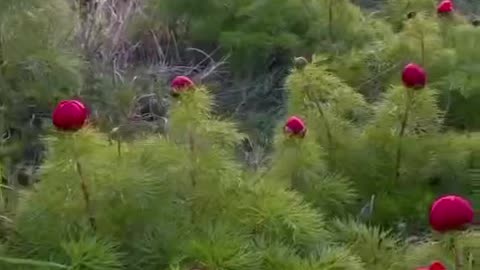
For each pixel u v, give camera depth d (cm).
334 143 156
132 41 224
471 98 181
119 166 125
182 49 227
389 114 154
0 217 127
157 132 183
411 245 138
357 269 124
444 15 205
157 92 201
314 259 123
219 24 220
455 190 156
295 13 216
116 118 192
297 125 145
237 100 209
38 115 183
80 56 198
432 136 158
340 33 214
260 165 168
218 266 119
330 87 159
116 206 124
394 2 229
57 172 123
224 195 128
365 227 137
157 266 121
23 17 179
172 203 126
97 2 226
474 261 119
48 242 123
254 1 218
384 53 190
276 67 216
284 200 128
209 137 131
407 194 154
